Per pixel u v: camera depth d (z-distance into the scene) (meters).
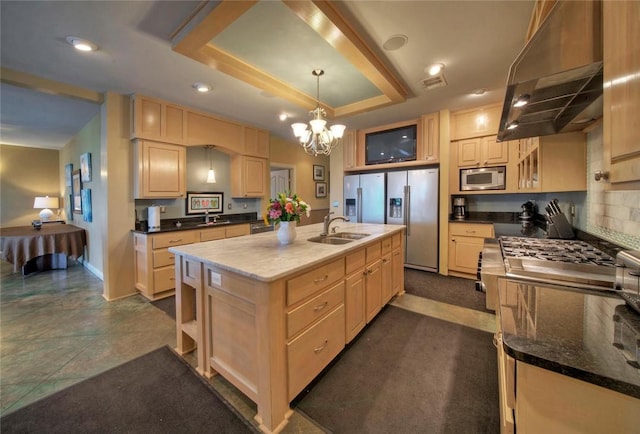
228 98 3.17
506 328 0.77
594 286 1.11
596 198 2.00
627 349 0.66
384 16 1.75
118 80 2.69
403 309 2.72
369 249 2.30
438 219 3.82
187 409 1.49
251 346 1.44
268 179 4.68
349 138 4.68
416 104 3.43
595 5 0.97
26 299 3.10
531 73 1.11
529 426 0.70
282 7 1.73
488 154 3.56
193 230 3.42
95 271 4.11
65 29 1.87
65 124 4.08
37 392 1.62
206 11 1.64
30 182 5.54
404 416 1.43
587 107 1.50
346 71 2.58
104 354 2.00
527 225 3.37
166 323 2.50
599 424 0.63
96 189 3.86
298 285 1.47
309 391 1.61
